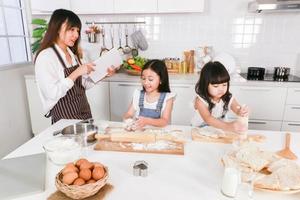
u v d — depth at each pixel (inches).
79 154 39.1
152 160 39.0
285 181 30.8
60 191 30.5
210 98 57.4
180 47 108.9
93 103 101.4
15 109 101.4
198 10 93.2
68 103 63.6
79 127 47.1
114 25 109.8
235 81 90.6
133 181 33.2
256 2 90.9
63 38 60.0
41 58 57.6
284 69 97.9
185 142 45.8
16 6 104.4
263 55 105.0
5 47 100.7
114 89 98.7
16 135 102.8
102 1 96.6
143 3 95.0
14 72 99.9
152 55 111.7
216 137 46.9
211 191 31.4
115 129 48.5
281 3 87.1
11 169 36.2
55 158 37.0
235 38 104.9
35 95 104.0
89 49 107.1
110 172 35.3
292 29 100.3
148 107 61.1
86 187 28.2
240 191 31.3
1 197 30.1
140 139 44.4
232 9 101.8
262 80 91.8
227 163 35.3
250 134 49.6
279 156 38.5
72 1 97.6
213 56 107.4
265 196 30.4
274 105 91.1
